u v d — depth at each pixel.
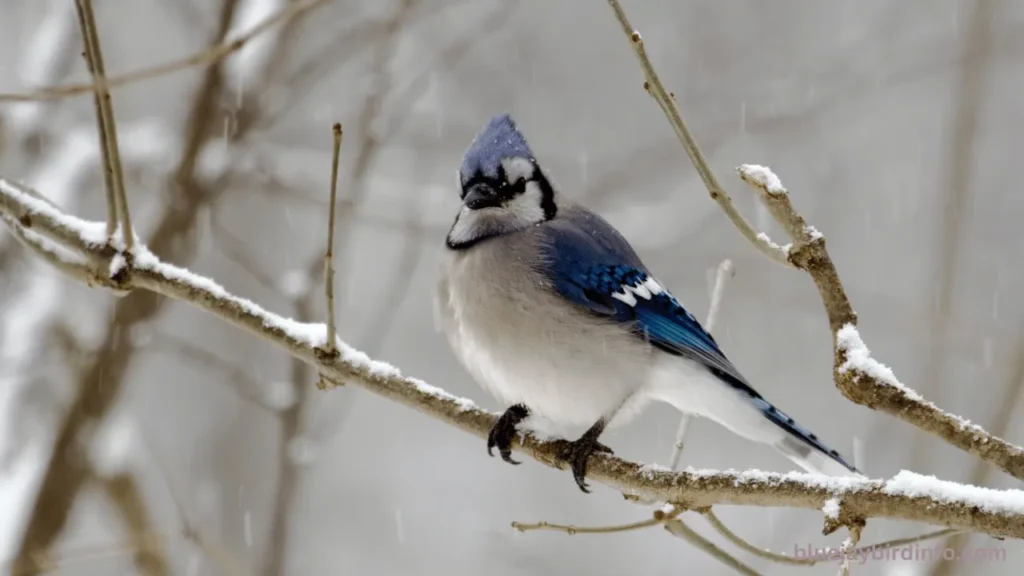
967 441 5.04
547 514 14.46
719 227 14.23
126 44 13.67
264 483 13.12
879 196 15.17
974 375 12.15
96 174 11.04
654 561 13.79
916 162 15.14
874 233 15.05
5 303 10.97
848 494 5.21
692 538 6.41
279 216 14.09
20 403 10.23
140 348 10.38
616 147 14.56
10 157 11.09
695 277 13.91
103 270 6.80
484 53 14.62
